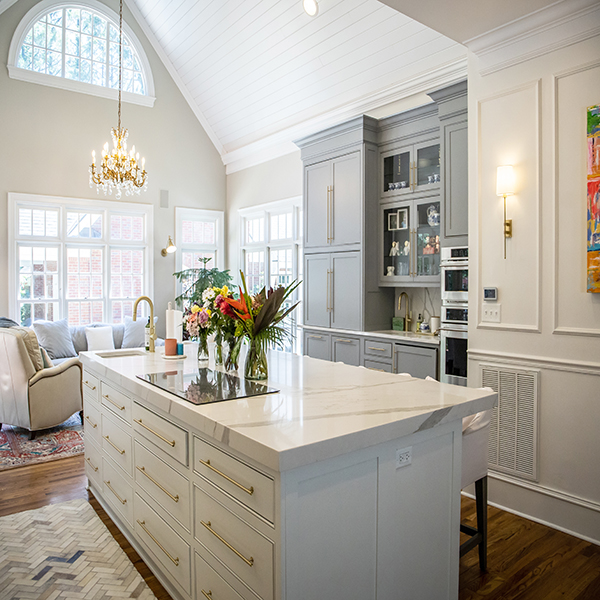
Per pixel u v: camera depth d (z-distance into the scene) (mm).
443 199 3623
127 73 6816
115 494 2613
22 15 5945
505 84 2893
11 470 3559
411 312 4512
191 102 7234
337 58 4816
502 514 2885
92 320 6617
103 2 6492
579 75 2566
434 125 3951
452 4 2555
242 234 7301
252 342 2189
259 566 1403
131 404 2332
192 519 1800
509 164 2885
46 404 4277
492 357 3002
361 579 1532
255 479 1413
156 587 2150
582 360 2592
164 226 7086
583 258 2572
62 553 2426
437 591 1813
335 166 4656
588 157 2521
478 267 3068
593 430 2553
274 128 6363
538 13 2641
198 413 1646
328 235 4746
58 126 6211
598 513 2527
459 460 1875
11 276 5930
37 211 6191
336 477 1443
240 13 5285
